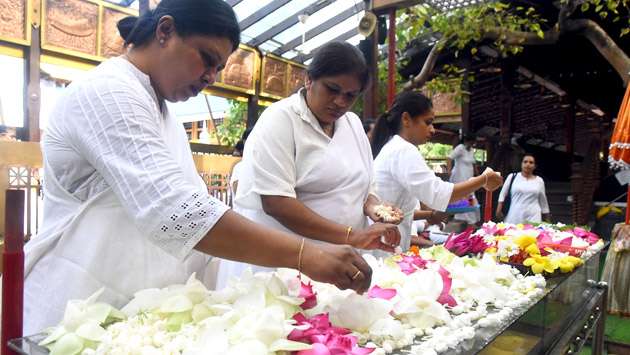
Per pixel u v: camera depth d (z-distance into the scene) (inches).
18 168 107.6
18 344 30.6
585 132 504.4
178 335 30.3
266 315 27.8
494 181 82.4
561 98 370.0
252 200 57.5
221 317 30.6
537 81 350.3
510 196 205.3
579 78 343.6
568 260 65.9
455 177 255.8
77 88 36.9
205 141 366.9
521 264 65.4
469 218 198.8
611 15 241.0
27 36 179.0
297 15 259.4
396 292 39.4
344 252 33.8
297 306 34.0
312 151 59.2
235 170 107.5
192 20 38.9
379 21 170.1
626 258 139.1
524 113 465.7
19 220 33.8
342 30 295.0
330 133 63.8
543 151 462.6
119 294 41.0
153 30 41.0
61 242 40.6
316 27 283.0
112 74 37.4
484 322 38.1
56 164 39.4
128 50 44.1
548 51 300.8
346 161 62.1
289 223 55.2
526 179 195.9
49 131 39.2
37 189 111.2
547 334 53.7
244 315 30.9
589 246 86.2
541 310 50.3
